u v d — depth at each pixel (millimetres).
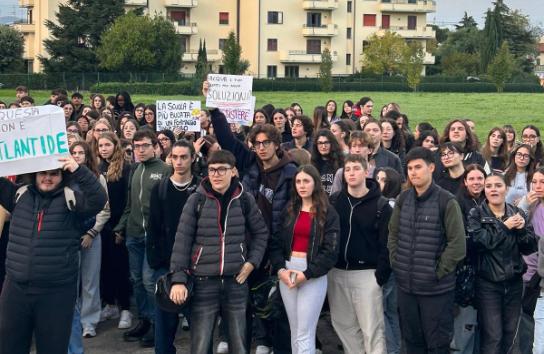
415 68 71250
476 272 7258
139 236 8570
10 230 6441
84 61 69000
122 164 9227
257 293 7238
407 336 7141
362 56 87312
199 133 13086
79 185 6367
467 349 7590
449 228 6797
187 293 6586
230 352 6809
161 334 7426
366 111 16625
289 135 12828
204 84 10641
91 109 13750
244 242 6789
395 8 87438
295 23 84250
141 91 59781
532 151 9781
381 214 7246
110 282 9430
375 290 7301
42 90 63000
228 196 6762
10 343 6418
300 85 69938
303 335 7094
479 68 94375
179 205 7590
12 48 75812
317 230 7031
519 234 7176
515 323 7312
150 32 67875
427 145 10984
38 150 6238
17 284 6348
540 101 51625
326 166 8961
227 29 83500
